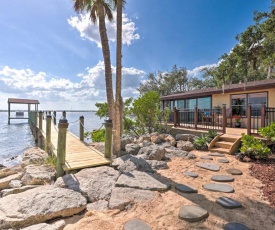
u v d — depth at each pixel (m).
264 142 6.39
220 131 8.47
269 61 6.73
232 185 3.90
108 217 2.78
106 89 7.02
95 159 5.41
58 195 3.14
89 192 3.47
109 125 5.58
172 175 4.46
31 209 2.76
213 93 12.29
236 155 6.12
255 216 2.76
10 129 25.28
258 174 4.50
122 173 4.32
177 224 2.58
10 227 2.52
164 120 11.97
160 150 5.84
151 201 3.19
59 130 4.73
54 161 5.91
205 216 2.73
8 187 4.68
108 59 6.99
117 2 6.82
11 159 10.26
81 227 2.54
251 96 10.43
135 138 9.93
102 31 6.96
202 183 3.99
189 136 8.41
